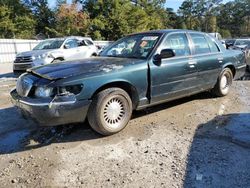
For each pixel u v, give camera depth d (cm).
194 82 588
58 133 481
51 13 4319
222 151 399
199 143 428
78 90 418
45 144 442
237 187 316
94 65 465
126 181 332
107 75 443
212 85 649
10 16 3966
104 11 4100
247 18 10800
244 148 408
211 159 378
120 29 4019
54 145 437
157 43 527
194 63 577
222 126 495
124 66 469
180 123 515
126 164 371
